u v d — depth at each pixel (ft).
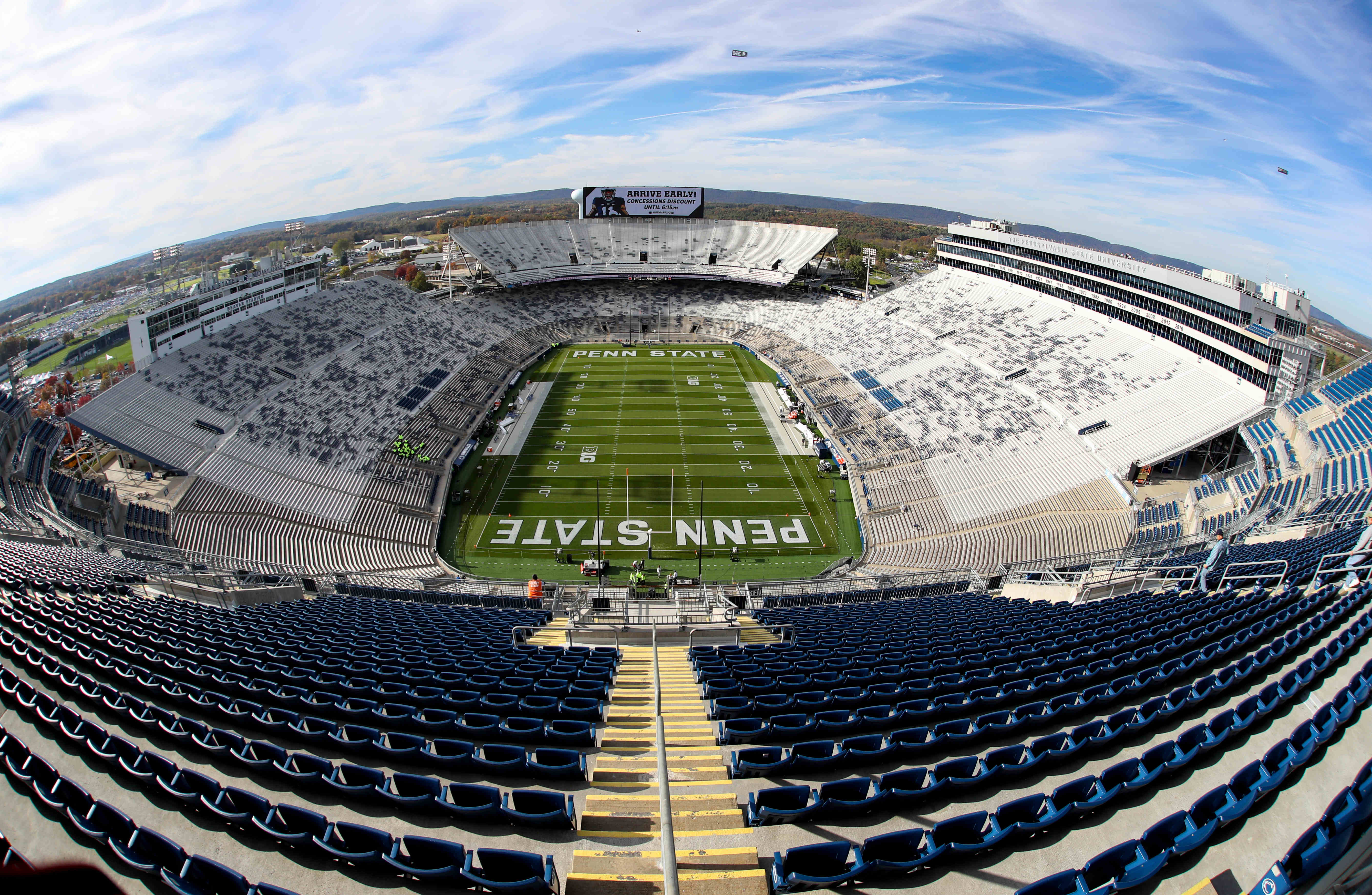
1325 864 25.43
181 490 144.56
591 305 317.22
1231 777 36.32
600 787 38.52
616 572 140.36
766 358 265.75
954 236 278.87
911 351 233.14
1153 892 28.63
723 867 30.30
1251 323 154.71
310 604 93.20
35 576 77.46
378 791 35.06
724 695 52.75
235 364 185.26
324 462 165.78
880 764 40.40
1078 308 216.13
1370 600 57.47
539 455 190.90
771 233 346.54
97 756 38.17
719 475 180.55
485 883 28.89
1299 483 120.88
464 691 51.24
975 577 120.78
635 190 341.62
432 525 156.76
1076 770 38.34
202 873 28.48
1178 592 78.18
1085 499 149.07
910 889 29.55
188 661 54.85
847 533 155.63
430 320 259.80
